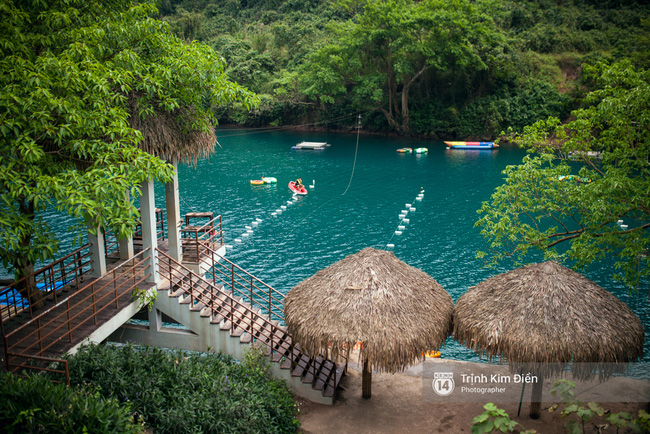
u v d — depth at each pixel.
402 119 72.00
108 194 9.96
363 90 68.81
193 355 11.70
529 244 14.80
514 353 9.42
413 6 66.38
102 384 9.36
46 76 9.65
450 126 69.50
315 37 85.19
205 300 13.55
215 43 89.75
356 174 47.88
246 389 10.39
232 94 12.77
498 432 10.20
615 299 10.06
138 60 11.88
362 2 82.69
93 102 10.47
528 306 9.73
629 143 13.66
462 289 23.14
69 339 10.29
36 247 9.70
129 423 7.93
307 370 12.11
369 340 9.96
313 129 80.88
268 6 101.69
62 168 10.84
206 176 47.34
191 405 9.34
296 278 24.58
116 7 13.09
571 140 14.48
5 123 9.01
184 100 12.62
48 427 7.36
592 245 13.23
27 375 8.45
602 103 12.98
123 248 14.48
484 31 63.72
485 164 51.56
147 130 11.88
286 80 78.00
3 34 10.48
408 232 31.47
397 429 10.66
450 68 68.25
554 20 77.69
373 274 10.80
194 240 15.75
